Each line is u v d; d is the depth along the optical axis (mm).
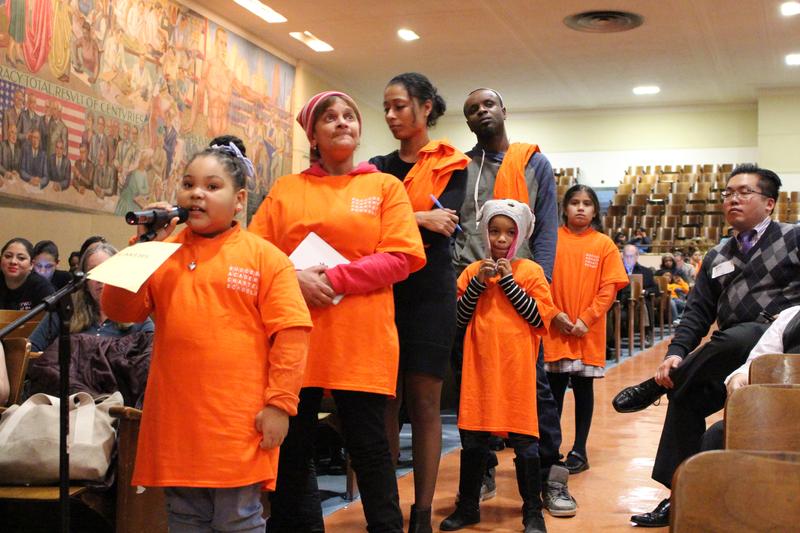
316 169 2859
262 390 2229
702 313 3805
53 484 2848
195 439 2154
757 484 1161
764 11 12883
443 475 4531
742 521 1156
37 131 9391
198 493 2227
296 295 2273
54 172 9672
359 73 16594
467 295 3537
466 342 3568
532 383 3463
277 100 14922
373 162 3539
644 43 14617
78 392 3336
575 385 4715
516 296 3439
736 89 18266
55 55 9625
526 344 3475
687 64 16078
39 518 3061
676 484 1168
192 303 2207
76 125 10000
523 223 3557
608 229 19562
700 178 19578
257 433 2201
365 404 2693
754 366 2426
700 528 1157
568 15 13125
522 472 3438
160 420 2188
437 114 3447
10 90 8977
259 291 2252
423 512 3121
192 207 2240
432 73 16719
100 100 10414
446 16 13188
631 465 4793
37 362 3488
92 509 2877
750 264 3629
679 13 12984
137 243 2146
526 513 3406
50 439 2828
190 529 2248
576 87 17953
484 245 3764
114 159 10688
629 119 20156
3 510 3045
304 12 13047
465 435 3551
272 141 14789
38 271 7887
